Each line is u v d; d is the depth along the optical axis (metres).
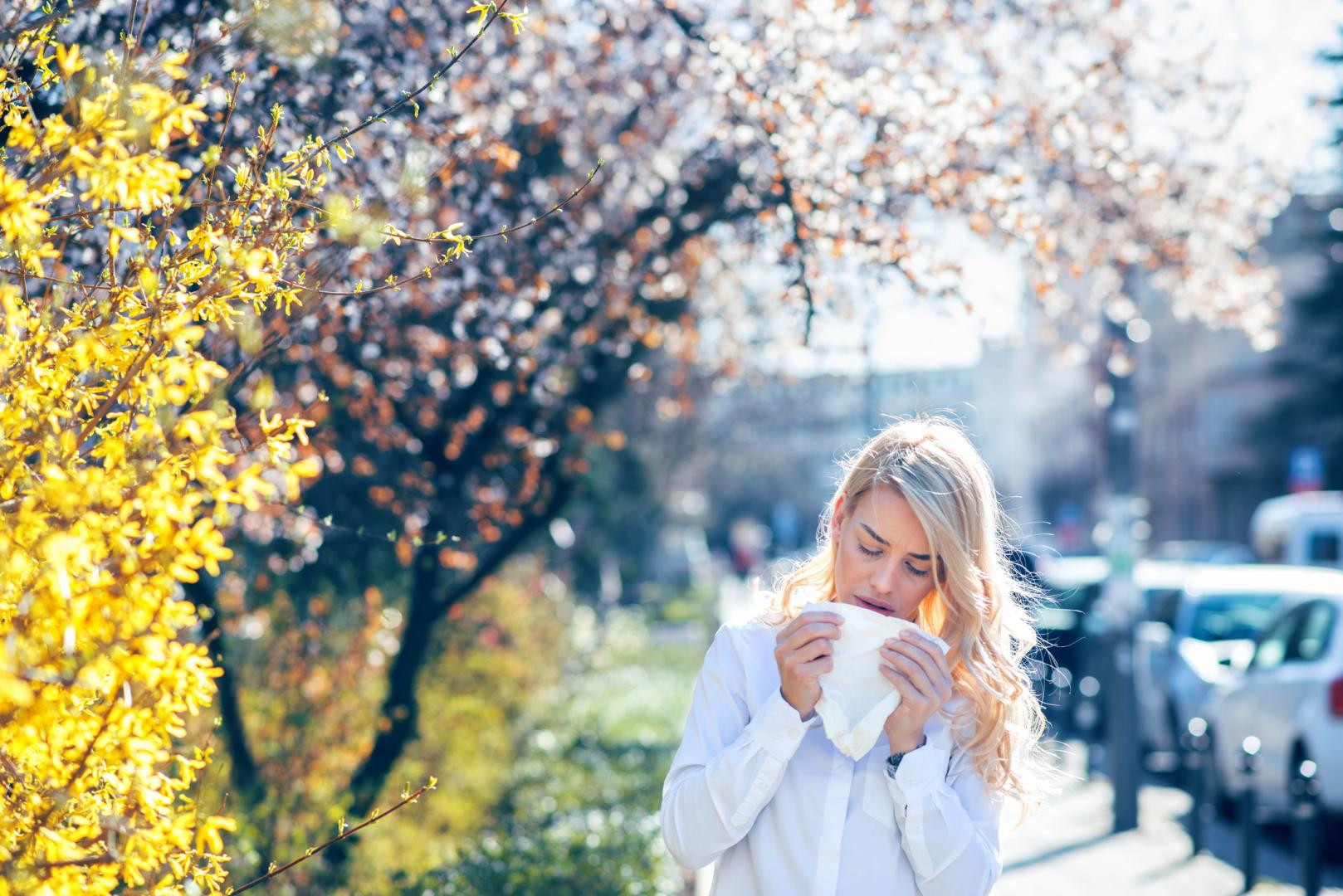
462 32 5.27
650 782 9.49
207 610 3.12
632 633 23.19
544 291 5.73
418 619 7.13
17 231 2.29
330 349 5.13
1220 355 42.22
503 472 7.11
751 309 10.36
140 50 2.96
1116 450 9.98
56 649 2.06
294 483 2.18
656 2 5.39
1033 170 6.69
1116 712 9.77
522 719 12.49
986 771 2.62
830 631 2.45
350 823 5.84
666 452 20.78
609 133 7.51
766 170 6.10
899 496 2.57
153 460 2.29
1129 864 8.52
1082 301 8.62
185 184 3.93
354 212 3.14
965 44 6.89
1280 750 9.09
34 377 2.43
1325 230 28.38
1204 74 7.48
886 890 2.49
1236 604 12.41
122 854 2.22
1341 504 20.36
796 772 2.55
